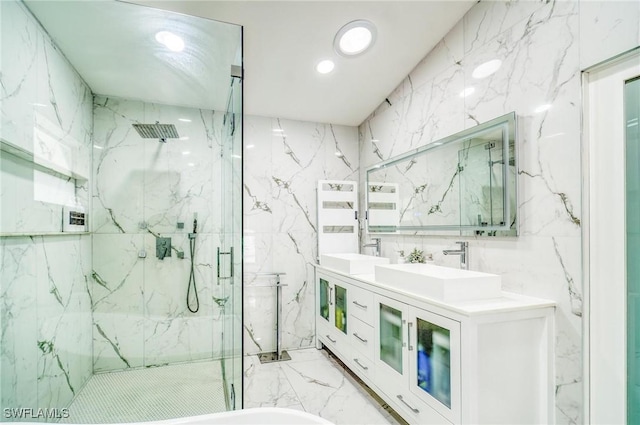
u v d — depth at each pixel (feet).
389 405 6.12
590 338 4.16
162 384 7.33
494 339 4.27
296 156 10.03
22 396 5.07
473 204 5.90
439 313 4.59
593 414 4.13
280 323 9.23
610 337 4.00
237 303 6.29
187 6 5.54
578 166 4.22
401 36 6.55
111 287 7.91
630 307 3.86
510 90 5.18
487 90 5.61
